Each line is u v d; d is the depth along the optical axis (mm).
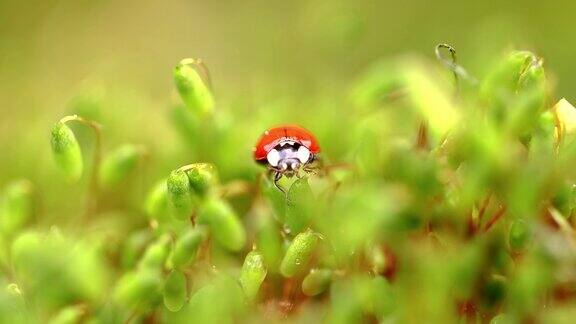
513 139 153
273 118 177
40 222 169
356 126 170
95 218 170
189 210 152
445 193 155
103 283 157
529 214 152
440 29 242
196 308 151
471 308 155
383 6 243
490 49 187
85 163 175
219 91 198
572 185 152
